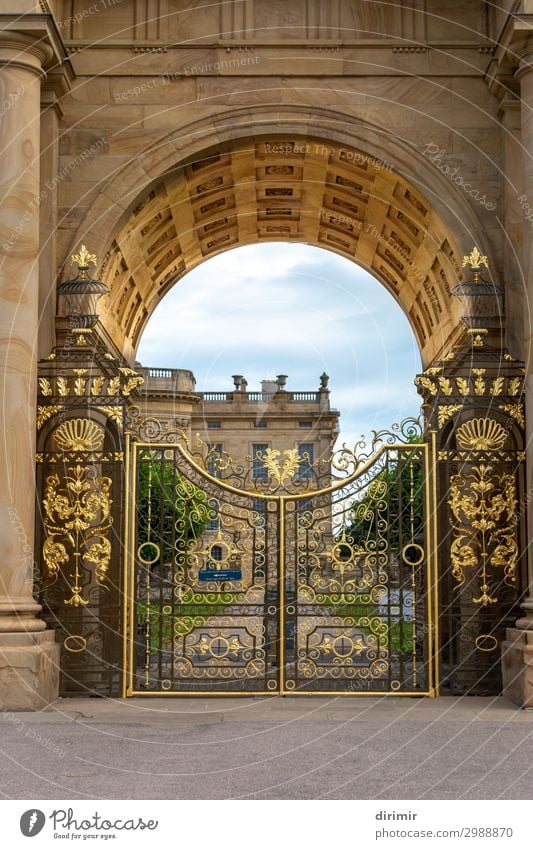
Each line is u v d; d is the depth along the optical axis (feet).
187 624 77.25
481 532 78.95
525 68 77.71
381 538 76.74
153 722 64.39
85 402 78.28
